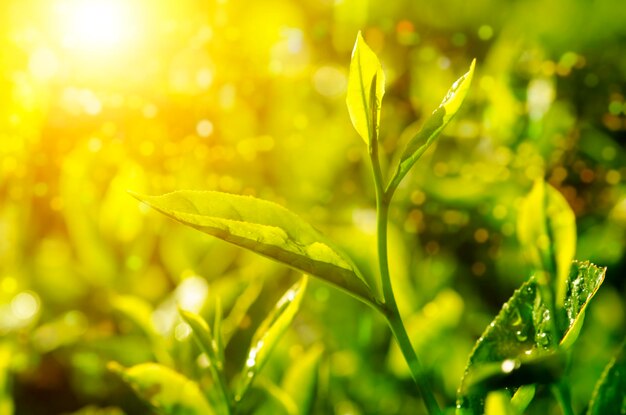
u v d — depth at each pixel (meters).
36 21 0.61
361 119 0.26
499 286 0.53
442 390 0.46
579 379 0.43
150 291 0.59
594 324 0.47
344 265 0.26
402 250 0.52
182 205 0.25
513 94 0.57
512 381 0.24
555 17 0.59
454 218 0.56
